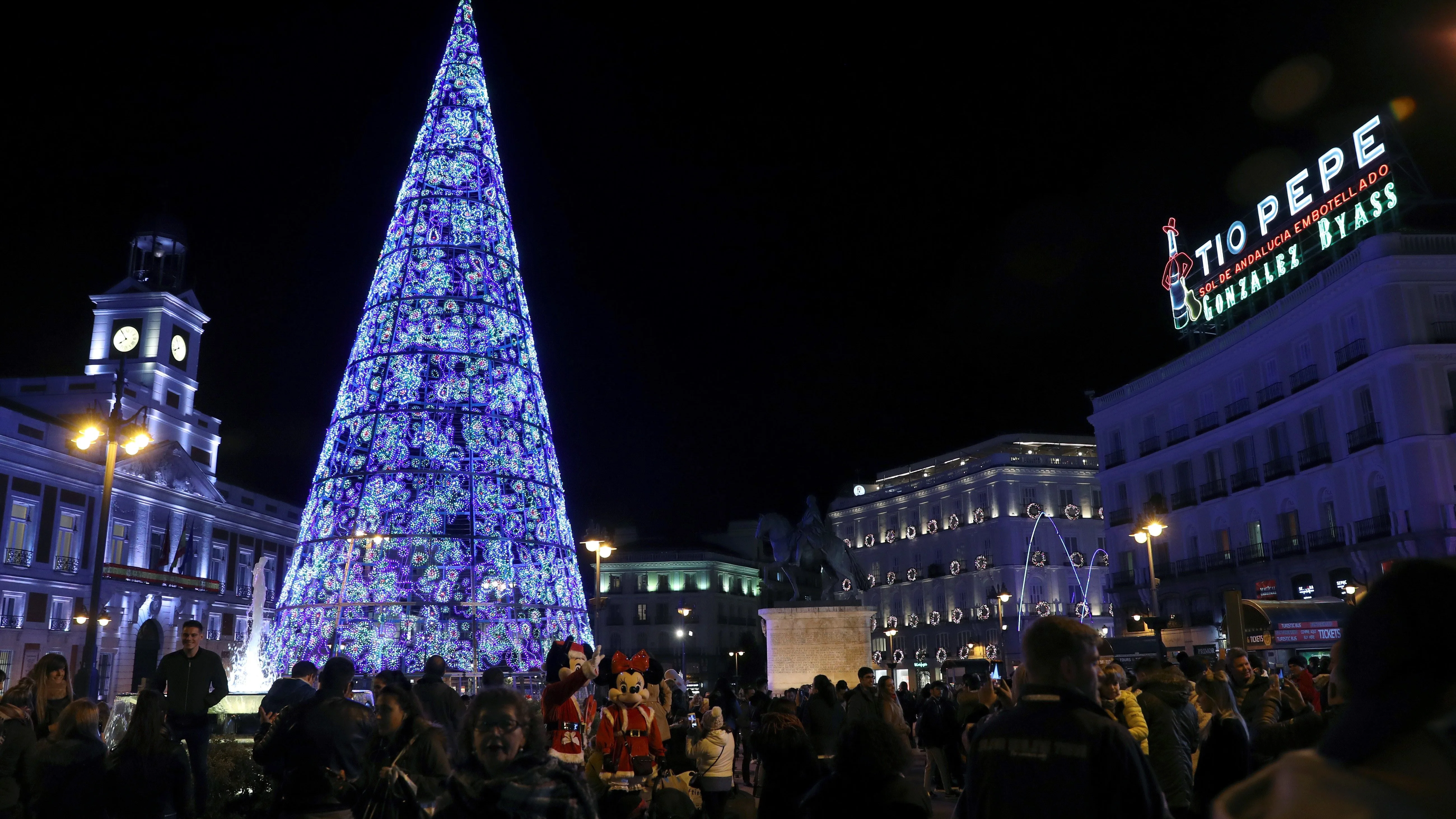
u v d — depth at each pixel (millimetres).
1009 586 63906
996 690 12680
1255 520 42125
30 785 6375
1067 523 66500
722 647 83250
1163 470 48250
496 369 19812
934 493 71750
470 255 20250
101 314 51844
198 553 51062
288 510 61125
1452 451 33781
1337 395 37594
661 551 84438
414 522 18688
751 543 92125
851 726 4336
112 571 41906
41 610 39844
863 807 4184
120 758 6395
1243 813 1387
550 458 20719
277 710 8742
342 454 19406
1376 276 35562
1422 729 1369
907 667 69438
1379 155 37500
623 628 82125
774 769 5754
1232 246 45531
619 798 7488
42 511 40469
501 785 3568
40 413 44000
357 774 6262
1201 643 43062
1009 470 66438
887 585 74688
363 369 19594
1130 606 48844
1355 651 1490
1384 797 1246
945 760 15328
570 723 8117
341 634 18359
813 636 25094
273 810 6277
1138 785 3398
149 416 49125
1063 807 3373
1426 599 1428
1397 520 34250
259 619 25094
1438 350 34469
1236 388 43969
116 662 43719
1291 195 41906
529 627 19438
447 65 21797
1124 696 6887
